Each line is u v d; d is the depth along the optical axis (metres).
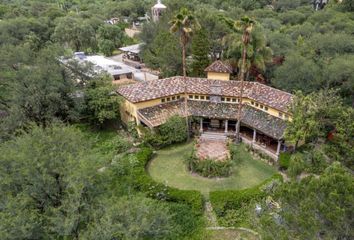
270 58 44.88
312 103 29.47
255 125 34.28
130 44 88.12
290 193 13.77
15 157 18.48
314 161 27.48
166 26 59.94
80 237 16.02
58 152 20.00
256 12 80.12
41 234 17.02
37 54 38.75
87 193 18.66
